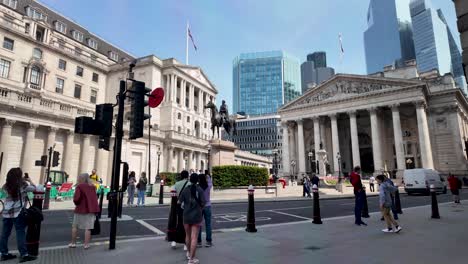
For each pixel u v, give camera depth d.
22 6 55.09
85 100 58.84
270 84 181.62
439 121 65.12
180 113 65.88
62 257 7.20
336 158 65.44
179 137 57.84
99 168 42.16
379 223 12.81
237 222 13.59
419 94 57.88
